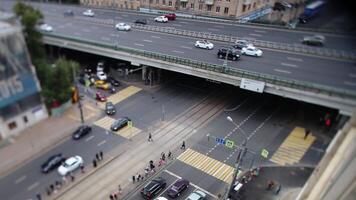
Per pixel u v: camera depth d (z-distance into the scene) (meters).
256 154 43.72
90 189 37.41
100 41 62.69
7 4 88.88
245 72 47.25
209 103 56.28
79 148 44.12
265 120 51.50
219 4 75.56
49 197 36.09
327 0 62.47
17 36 44.53
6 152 43.12
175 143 45.66
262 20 78.12
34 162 41.47
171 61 53.66
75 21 77.19
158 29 69.31
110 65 68.44
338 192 21.44
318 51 55.25
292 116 52.78
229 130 48.81
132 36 66.19
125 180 38.84
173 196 36.09
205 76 51.28
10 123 45.94
